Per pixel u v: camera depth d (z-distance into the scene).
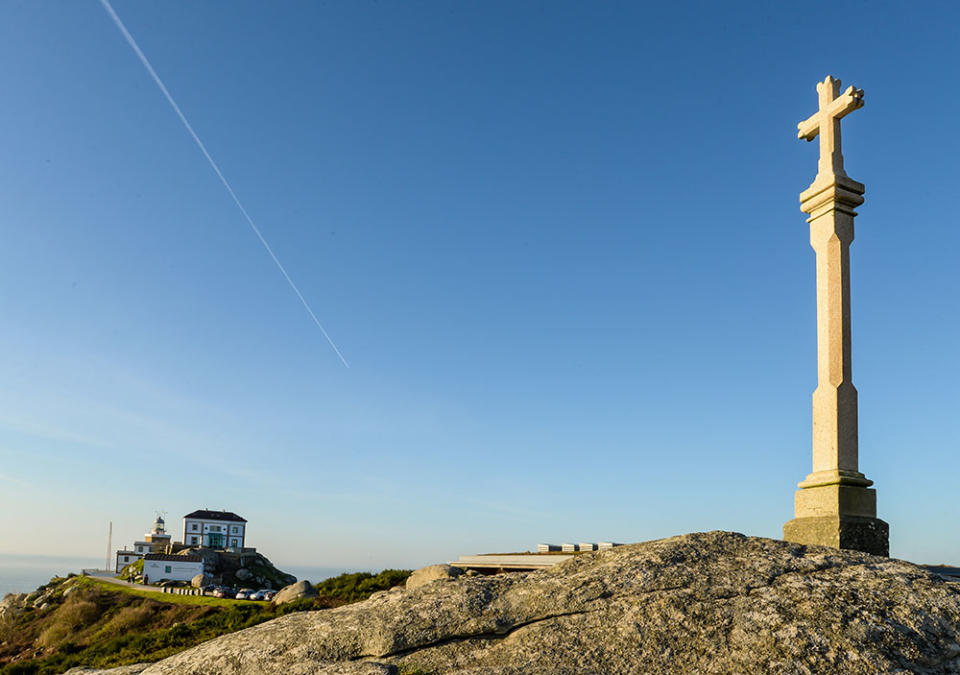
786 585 8.86
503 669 7.86
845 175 12.33
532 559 15.96
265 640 9.61
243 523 111.50
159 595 49.56
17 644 44.41
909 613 8.20
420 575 15.27
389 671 8.21
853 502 11.12
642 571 9.39
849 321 11.95
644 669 7.82
